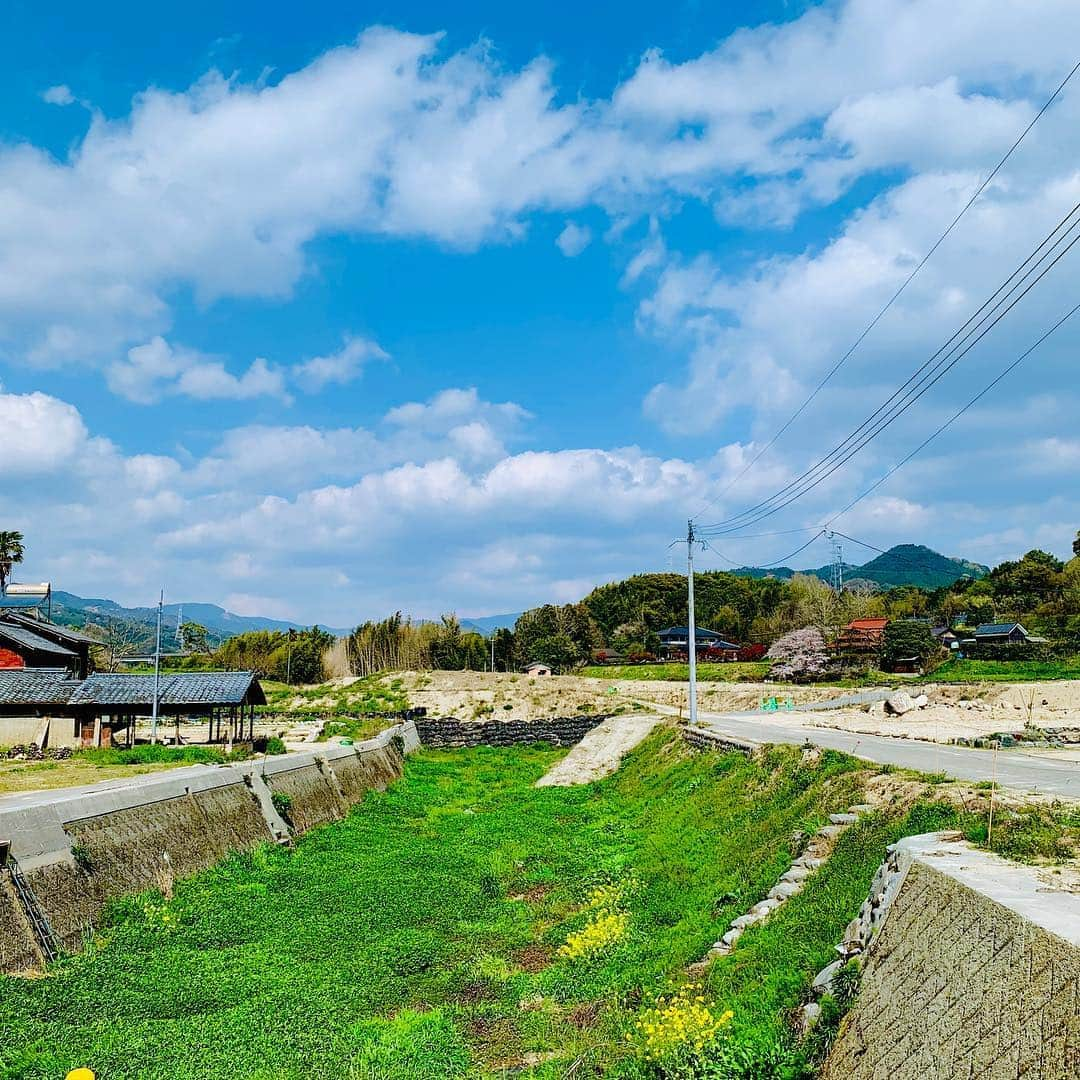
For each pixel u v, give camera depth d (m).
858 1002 10.30
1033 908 8.07
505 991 16.22
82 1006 14.23
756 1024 11.62
